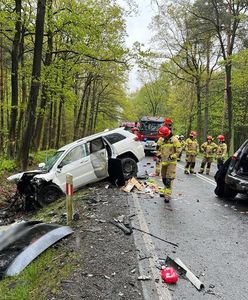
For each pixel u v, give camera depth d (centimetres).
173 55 3538
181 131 5722
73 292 451
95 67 2445
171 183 958
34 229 679
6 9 1709
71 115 4919
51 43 1970
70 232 679
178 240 651
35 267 548
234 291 465
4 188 1358
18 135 2291
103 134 1217
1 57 2580
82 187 1179
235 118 4275
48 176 1109
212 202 985
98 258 554
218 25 2711
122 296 442
